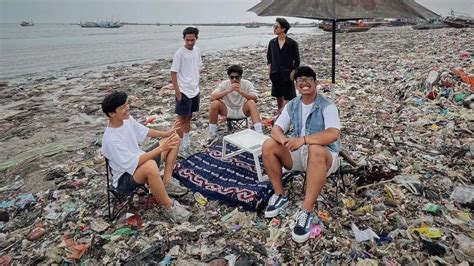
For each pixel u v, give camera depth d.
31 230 4.05
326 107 3.89
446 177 4.64
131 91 12.27
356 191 4.35
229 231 3.81
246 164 5.02
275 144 3.97
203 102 9.87
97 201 4.55
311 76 3.81
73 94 12.38
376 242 3.46
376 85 10.23
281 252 3.43
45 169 5.85
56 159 6.29
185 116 5.85
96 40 40.72
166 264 3.31
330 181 4.55
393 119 7.20
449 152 5.45
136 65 20.05
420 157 5.33
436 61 12.31
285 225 3.82
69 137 7.63
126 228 3.90
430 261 3.14
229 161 5.14
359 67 13.99
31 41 37.62
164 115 8.79
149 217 4.09
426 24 39.25
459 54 13.38
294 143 3.74
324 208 4.04
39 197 4.86
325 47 25.09
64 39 41.84
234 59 20.78
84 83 14.70
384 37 30.11
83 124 8.75
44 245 3.73
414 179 4.46
